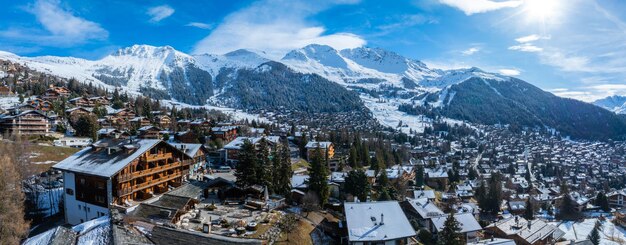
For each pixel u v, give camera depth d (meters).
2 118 110.38
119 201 58.97
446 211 102.31
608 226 116.31
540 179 198.50
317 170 73.50
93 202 59.72
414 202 85.56
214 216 57.97
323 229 61.66
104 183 58.34
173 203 56.03
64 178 64.06
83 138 114.06
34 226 61.53
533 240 81.12
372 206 62.41
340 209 74.88
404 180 121.19
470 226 76.50
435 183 148.75
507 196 141.12
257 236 51.59
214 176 87.06
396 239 56.84
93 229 34.22
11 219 46.84
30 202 65.06
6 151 70.69
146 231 34.41
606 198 136.62
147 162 64.88
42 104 147.88
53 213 67.31
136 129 135.25
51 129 123.25
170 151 71.38
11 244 44.34
